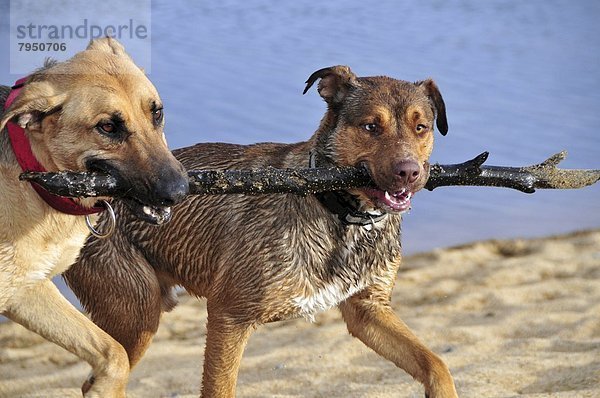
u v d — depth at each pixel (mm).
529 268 13852
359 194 8594
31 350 12023
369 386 10156
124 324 9281
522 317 12156
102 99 7449
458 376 10117
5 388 10867
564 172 8633
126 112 7473
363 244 8828
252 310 8711
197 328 12578
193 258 9227
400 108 8609
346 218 8656
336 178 8289
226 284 8836
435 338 11633
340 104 8836
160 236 9320
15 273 8016
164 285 9648
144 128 7539
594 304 12492
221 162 9383
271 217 8734
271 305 8680
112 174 7449
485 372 10195
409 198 8453
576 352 10875
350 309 9148
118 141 7473
